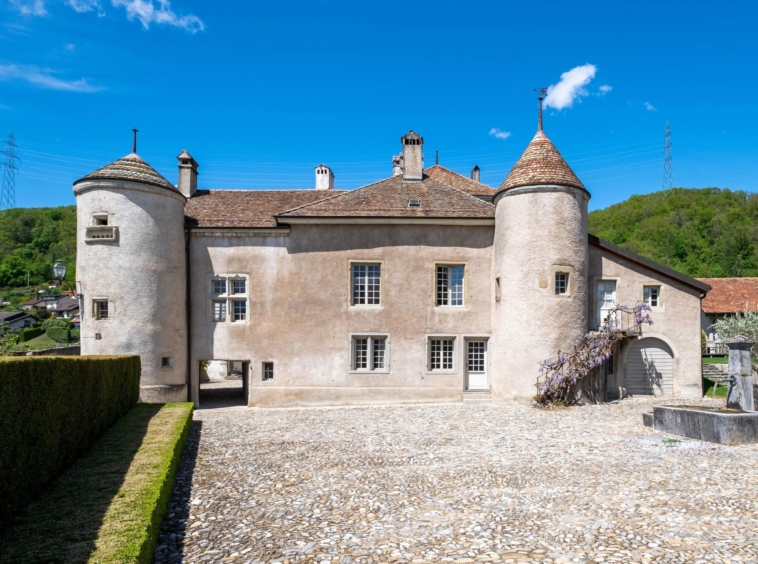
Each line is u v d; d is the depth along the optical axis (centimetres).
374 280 1925
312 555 571
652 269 1920
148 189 1759
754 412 1145
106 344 1692
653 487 785
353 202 1972
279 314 1888
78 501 622
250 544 602
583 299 1766
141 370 1698
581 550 572
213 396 2209
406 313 1895
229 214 2005
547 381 1661
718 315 3894
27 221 10600
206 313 1888
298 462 980
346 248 1911
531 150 1864
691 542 586
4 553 468
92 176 1728
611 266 1916
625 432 1224
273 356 1873
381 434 1256
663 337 1912
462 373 1884
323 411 1700
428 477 868
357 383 1870
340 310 1889
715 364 2547
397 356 1878
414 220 1892
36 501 627
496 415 1515
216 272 1898
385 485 827
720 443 1075
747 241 6681
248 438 1223
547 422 1380
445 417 1502
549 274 1731
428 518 679
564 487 797
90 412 938
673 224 7531
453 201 2009
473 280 1923
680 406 1359
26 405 629
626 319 1898
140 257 1734
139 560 467
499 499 749
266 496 778
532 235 1750
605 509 698
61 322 4606
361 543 602
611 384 1914
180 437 1008
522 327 1738
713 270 6325
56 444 732
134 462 802
